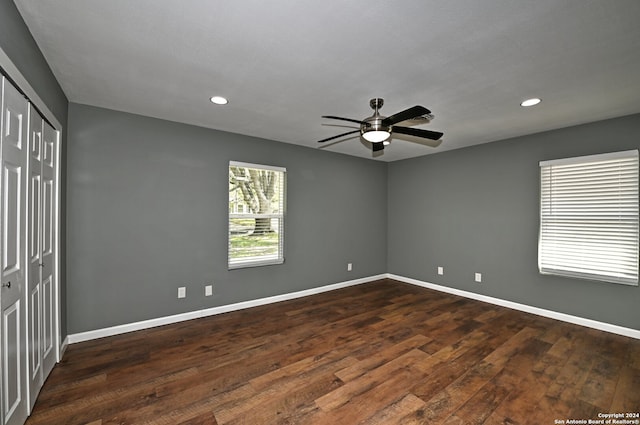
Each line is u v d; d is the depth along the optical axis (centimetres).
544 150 375
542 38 179
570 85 242
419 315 374
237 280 393
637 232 305
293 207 448
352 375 234
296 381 225
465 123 341
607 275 324
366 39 182
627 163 312
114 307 308
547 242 372
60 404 196
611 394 211
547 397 207
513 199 405
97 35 179
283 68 219
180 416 186
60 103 252
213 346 284
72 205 285
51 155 236
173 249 343
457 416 188
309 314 376
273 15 159
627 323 312
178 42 186
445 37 179
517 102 278
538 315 377
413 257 536
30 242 190
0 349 149
